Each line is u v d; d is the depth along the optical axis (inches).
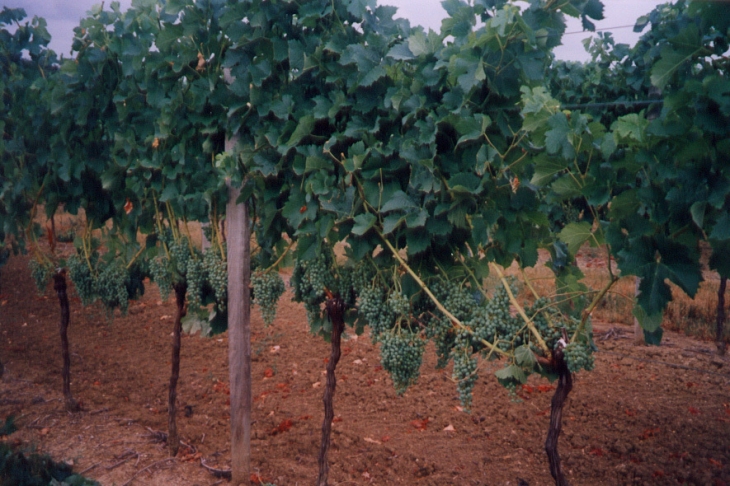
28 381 273.3
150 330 354.9
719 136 93.1
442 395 255.0
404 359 142.5
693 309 370.3
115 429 223.6
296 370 288.5
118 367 294.5
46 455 180.4
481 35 120.4
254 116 168.7
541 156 116.5
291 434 218.7
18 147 245.6
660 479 183.0
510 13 116.0
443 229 136.7
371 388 262.5
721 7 88.3
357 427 224.4
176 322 204.5
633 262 104.0
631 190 105.1
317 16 150.3
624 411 236.5
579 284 140.9
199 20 173.6
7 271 498.0
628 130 101.7
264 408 244.7
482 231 133.5
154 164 195.8
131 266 237.3
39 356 309.6
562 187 117.4
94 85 216.8
